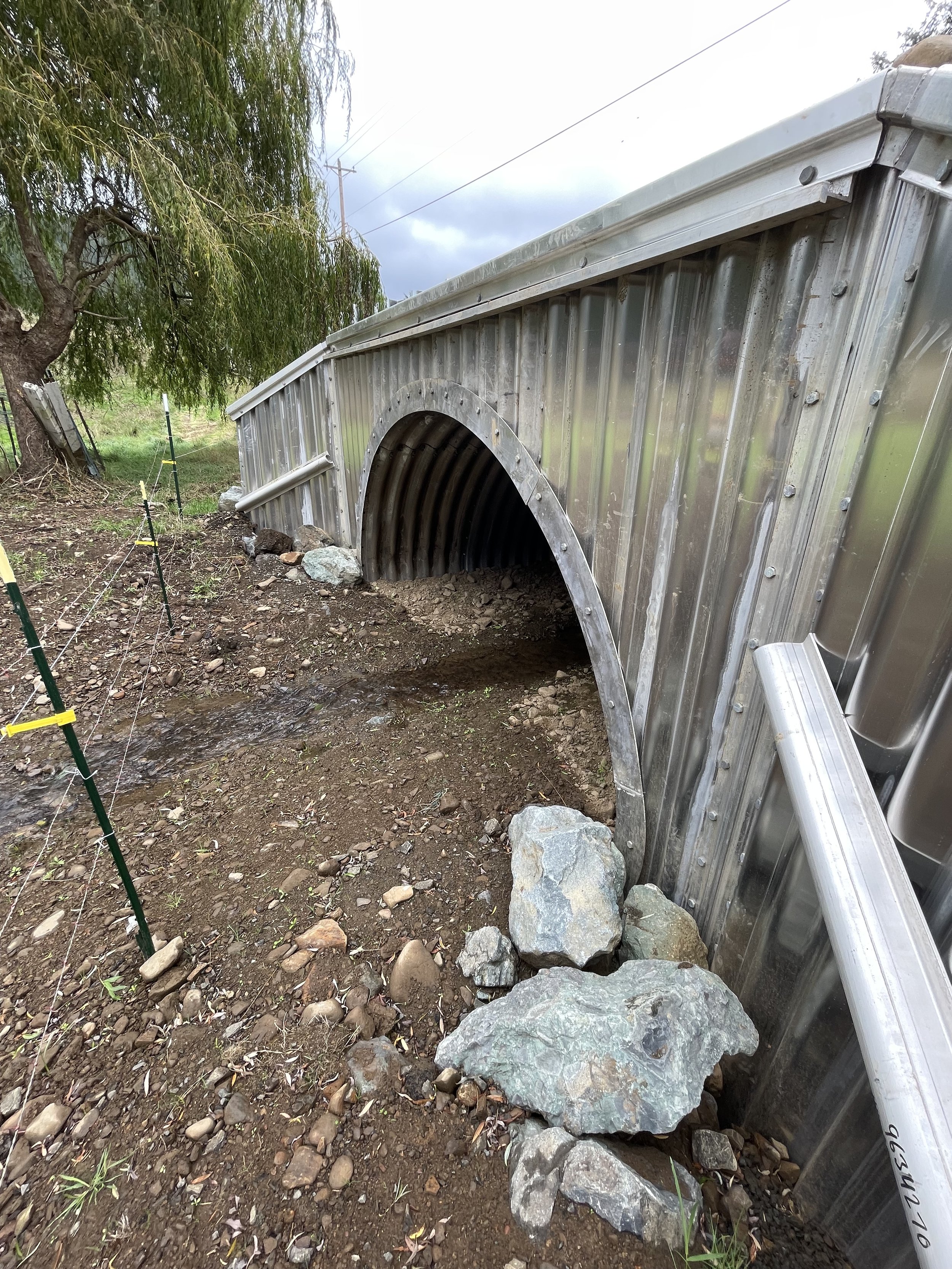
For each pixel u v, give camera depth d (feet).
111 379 39.55
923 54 4.42
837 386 5.54
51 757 14.01
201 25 28.81
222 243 29.12
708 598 7.39
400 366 17.40
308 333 36.29
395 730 14.76
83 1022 7.60
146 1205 5.79
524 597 24.14
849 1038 5.62
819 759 5.07
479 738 14.17
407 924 8.79
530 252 9.66
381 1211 5.67
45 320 31.65
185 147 29.37
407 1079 6.77
